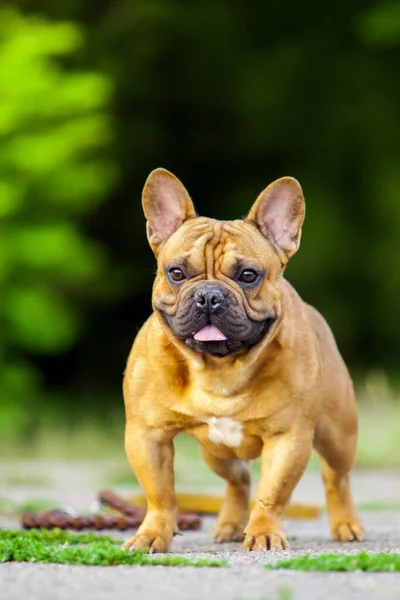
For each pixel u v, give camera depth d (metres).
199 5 22.72
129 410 6.46
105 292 21.66
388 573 4.74
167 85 22.77
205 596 4.29
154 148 22.92
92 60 21.98
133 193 22.88
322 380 6.61
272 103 22.72
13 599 4.26
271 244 6.47
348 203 22.66
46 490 11.27
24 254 17.72
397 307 22.86
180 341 6.22
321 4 22.86
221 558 5.36
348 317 22.84
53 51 17.67
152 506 6.40
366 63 22.67
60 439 17.09
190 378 6.32
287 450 6.32
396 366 22.80
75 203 18.47
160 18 22.14
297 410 6.34
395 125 22.55
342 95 22.66
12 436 17.56
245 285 6.22
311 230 22.45
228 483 7.47
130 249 23.03
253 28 23.02
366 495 10.71
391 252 22.53
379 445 13.96
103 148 21.34
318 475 13.27
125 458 15.61
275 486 6.30
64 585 4.51
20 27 17.75
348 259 22.53
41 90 17.47
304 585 4.46
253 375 6.28
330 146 22.69
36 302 17.91
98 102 17.80
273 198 6.53
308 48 22.80
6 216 17.44
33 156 17.38
